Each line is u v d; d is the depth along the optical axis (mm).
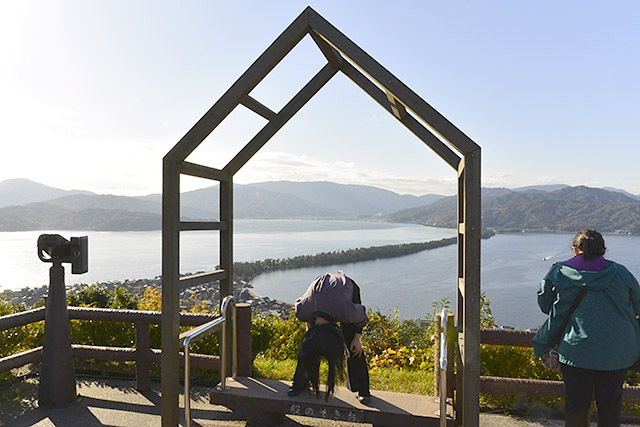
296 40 3148
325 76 3992
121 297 7672
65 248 4035
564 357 2926
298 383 3502
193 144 3215
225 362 3793
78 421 3695
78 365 5066
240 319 4074
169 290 3256
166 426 3254
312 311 3359
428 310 50094
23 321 4355
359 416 3270
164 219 3258
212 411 3914
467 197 2770
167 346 3262
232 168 4086
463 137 2754
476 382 2797
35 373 4961
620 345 2799
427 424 3160
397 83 2834
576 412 2941
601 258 2969
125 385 4598
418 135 3697
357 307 3342
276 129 4035
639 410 3932
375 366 6355
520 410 4016
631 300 2906
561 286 2988
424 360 6117
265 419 3629
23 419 3730
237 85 3152
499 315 49938
